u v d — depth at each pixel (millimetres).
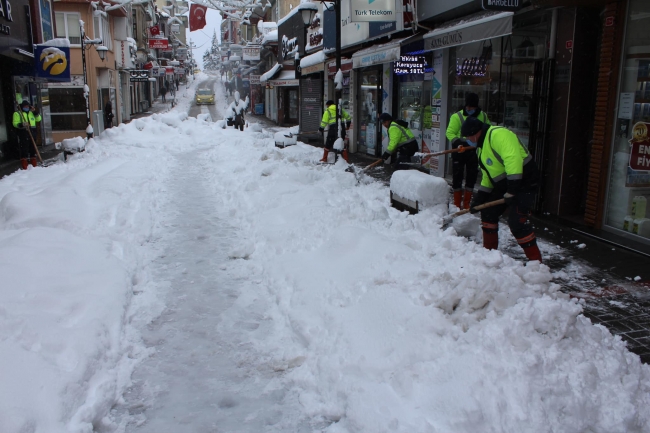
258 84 46375
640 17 6969
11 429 2896
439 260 5066
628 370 3479
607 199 7559
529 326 3561
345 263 5391
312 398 3592
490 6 7754
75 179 9984
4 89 17344
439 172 12078
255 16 38156
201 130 23078
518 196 5723
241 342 4371
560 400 3125
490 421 3020
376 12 11938
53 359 3662
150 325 4676
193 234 7434
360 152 18125
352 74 17953
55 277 4973
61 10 28469
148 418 3438
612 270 6051
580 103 8188
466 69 11164
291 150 13398
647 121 6867
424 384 3355
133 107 47844
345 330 4125
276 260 5949
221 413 3479
